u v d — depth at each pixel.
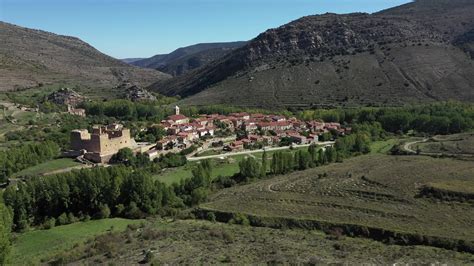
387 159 166.50
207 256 83.62
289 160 163.00
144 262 82.81
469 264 79.00
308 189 130.75
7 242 90.94
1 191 127.06
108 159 177.88
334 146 188.75
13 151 167.00
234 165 173.62
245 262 79.31
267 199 123.75
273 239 95.31
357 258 81.69
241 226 108.19
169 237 99.62
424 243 92.25
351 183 132.62
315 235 99.75
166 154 181.88
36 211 126.19
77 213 128.38
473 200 110.00
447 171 137.75
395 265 77.31
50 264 92.31
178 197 135.00
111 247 96.25
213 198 131.25
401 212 107.00
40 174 157.25
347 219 105.00
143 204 128.88
